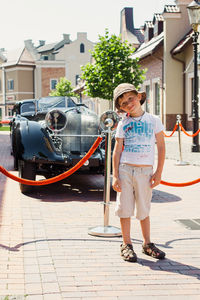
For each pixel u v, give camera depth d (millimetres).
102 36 17031
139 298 3061
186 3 22047
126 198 3885
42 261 3717
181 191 7262
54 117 6582
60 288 3180
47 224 4949
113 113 5316
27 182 4770
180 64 22094
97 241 4352
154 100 24750
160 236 4570
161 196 6828
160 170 3885
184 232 4730
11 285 3203
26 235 4473
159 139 3920
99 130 6898
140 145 3840
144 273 3527
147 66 25469
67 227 4844
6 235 4457
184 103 22188
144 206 3910
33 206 5879
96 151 6836
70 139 6777
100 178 8508
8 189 7156
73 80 61969
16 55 61625
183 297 3094
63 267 3602
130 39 32562
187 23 22109
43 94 60469
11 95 60812
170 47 22078
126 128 3881
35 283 3242
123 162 3896
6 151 13758
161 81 22891
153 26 27781
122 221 3941
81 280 3340
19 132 6609
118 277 3428
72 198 6512
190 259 3875
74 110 7117
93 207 5914
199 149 13023
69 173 4922
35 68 60125
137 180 3848
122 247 3920
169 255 3979
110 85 16844
